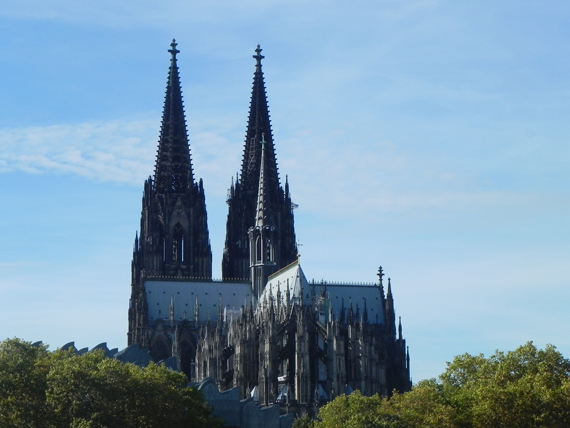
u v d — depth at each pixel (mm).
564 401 181875
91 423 189125
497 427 184250
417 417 198875
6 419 197000
